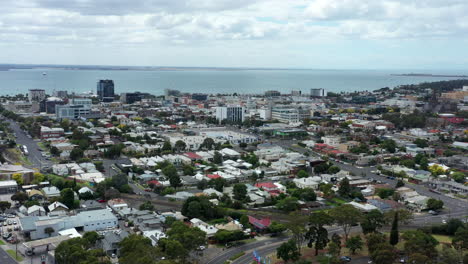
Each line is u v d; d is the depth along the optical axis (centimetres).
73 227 19075
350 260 16750
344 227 19000
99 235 18075
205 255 17225
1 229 19175
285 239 19175
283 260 16775
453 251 16075
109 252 16725
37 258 16400
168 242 15488
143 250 14588
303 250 17988
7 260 16112
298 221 17675
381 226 19575
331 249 16575
